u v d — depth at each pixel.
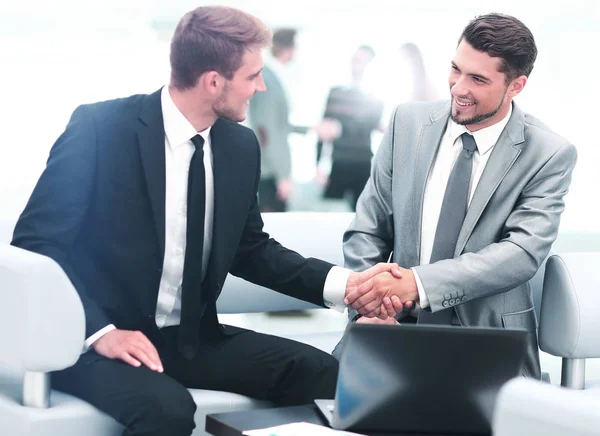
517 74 2.63
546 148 2.71
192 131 2.42
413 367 1.81
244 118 2.45
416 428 1.86
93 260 2.42
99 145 2.39
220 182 2.48
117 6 7.95
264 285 2.69
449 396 1.83
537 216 2.67
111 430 2.24
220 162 2.49
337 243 3.20
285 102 6.99
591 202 7.72
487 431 1.86
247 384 2.46
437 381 1.82
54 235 2.31
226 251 2.48
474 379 1.82
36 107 7.77
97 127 2.41
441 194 2.78
